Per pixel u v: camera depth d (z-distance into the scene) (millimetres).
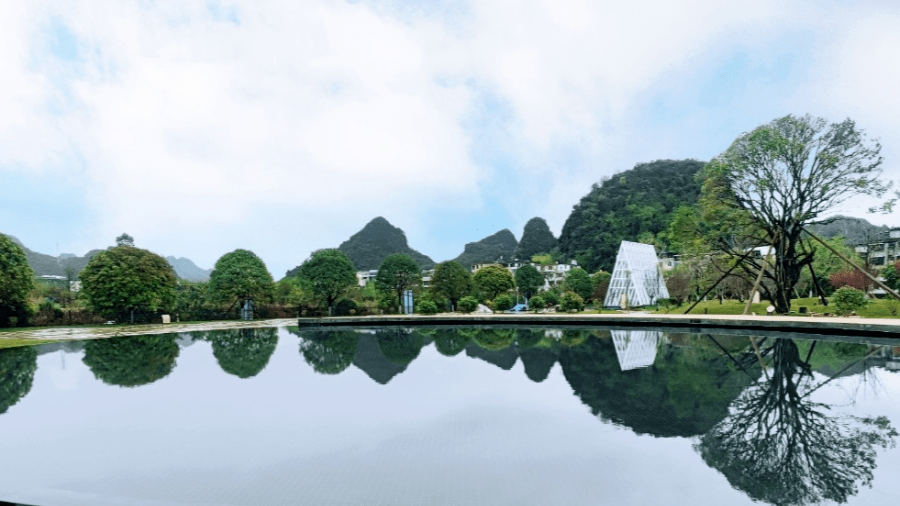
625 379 8039
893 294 20438
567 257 116438
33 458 4637
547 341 14500
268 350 13414
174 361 11336
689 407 6137
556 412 5984
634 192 118438
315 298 38156
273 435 5266
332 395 7219
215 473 4191
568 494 3633
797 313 22922
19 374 9680
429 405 6477
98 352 13469
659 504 3451
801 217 23562
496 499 3562
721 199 25734
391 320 24062
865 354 10539
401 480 3949
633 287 53875
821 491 3617
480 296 45031
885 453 4418
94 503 3520
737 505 3438
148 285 31812
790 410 5895
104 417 6133
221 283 37156
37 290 41156
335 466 4297
